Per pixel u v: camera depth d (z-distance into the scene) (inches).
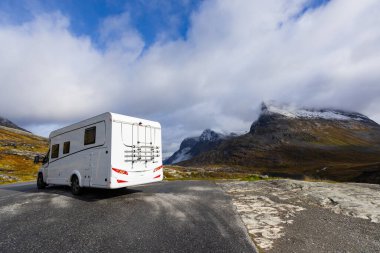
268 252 243.8
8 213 403.5
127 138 502.9
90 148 522.6
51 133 674.2
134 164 507.8
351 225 323.3
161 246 256.1
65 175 592.7
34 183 996.6
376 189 575.8
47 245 265.3
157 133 563.8
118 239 276.8
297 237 281.9
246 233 291.4
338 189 577.6
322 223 332.8
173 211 391.5
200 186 684.1
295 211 395.2
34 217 374.0
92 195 549.3
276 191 579.8
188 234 288.0
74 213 392.2
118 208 418.6
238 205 434.3
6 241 279.3
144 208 414.6
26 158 2317.9
